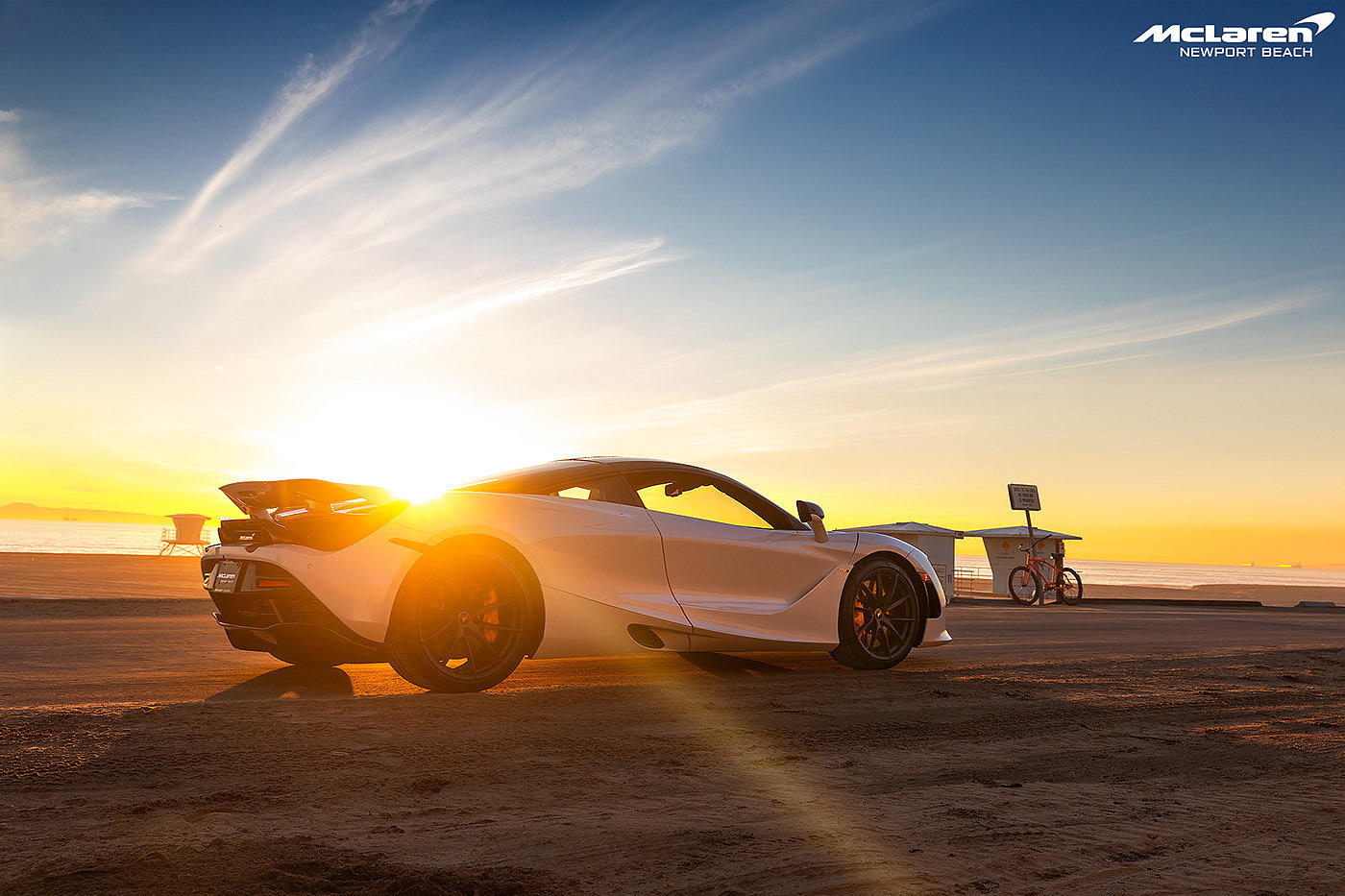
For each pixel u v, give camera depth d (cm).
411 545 402
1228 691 477
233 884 179
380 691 423
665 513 480
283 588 393
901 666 554
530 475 458
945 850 220
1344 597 5384
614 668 513
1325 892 199
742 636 478
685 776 285
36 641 584
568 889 188
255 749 288
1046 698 442
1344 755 336
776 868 204
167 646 576
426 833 220
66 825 214
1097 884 201
